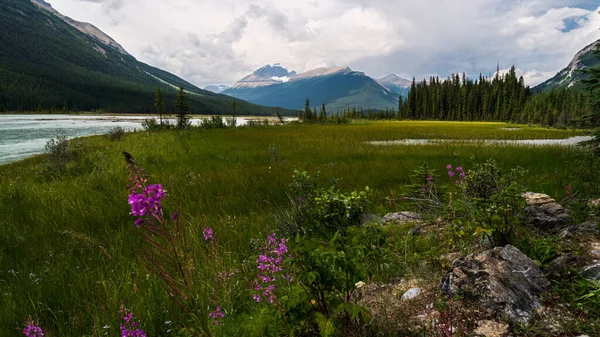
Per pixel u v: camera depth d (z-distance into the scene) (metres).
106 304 3.29
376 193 7.87
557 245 3.48
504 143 21.52
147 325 2.98
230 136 27.97
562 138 29.12
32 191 8.62
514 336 2.38
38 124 64.69
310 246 2.42
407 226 5.05
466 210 4.41
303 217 5.28
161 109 46.44
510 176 4.76
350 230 3.32
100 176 10.27
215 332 2.46
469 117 116.81
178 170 11.62
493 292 2.75
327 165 12.05
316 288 2.45
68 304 3.41
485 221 3.87
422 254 4.01
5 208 7.02
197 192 8.21
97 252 4.84
